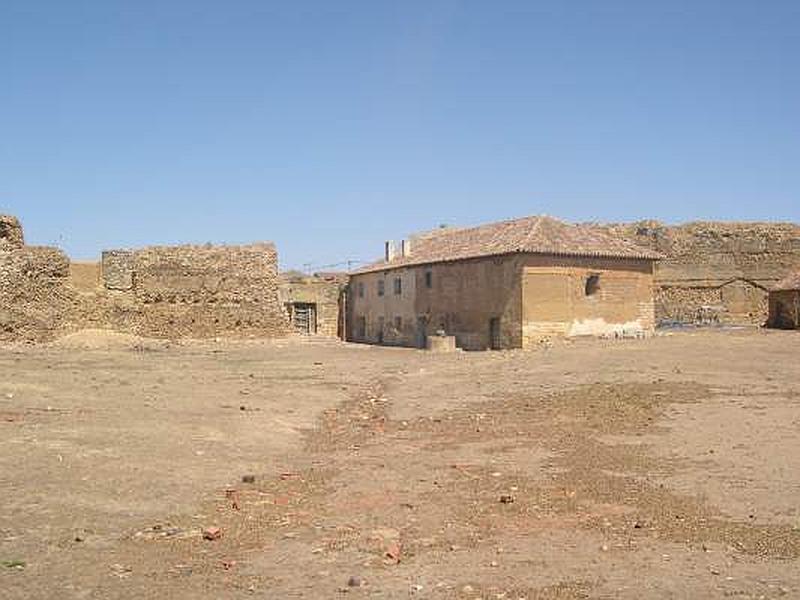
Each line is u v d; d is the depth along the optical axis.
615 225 63.81
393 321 52.94
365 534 9.25
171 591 7.39
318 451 14.76
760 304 59.00
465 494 11.15
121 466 12.34
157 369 28.98
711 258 60.00
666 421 16.75
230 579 7.73
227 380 25.88
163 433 15.16
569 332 40.81
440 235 55.69
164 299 46.66
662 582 7.38
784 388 20.67
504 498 10.62
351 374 29.17
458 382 25.39
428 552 8.55
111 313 44.84
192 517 10.02
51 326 42.12
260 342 47.19
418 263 48.66
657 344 34.72
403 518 9.96
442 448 14.84
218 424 16.62
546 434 15.88
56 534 9.09
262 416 18.22
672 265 60.50
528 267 40.00
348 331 61.56
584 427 16.48
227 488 11.54
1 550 8.49
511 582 7.50
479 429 16.77
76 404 18.20
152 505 10.47
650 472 12.23
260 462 13.49
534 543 8.79
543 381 23.97
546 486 11.50
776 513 9.72
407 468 13.02
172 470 12.38
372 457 14.07
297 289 60.56
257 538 9.16
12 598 7.15
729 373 23.94
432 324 47.62
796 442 14.02
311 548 8.74
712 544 8.56
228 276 48.47
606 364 27.38
